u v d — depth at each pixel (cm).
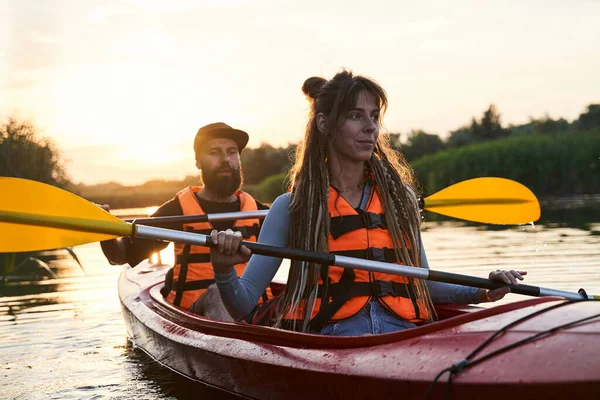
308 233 255
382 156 277
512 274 256
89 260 826
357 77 255
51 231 274
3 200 269
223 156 408
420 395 186
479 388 175
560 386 164
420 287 262
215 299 343
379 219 259
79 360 360
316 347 230
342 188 262
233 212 389
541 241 757
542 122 2709
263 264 254
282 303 260
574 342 174
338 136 256
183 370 309
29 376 330
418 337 207
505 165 2052
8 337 412
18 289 595
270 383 237
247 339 262
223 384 272
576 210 1355
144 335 362
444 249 725
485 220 337
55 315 474
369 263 240
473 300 272
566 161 2009
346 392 206
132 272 502
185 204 409
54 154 1516
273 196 2455
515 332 189
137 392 302
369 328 243
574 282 484
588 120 2466
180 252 399
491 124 2906
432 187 2170
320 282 250
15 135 1480
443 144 2684
